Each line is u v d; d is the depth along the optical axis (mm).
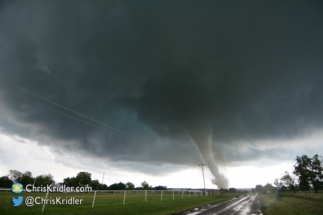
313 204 30297
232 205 29781
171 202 30312
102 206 20406
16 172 69438
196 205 28547
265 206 28094
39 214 14547
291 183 85062
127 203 24531
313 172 62688
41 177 72562
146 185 119500
